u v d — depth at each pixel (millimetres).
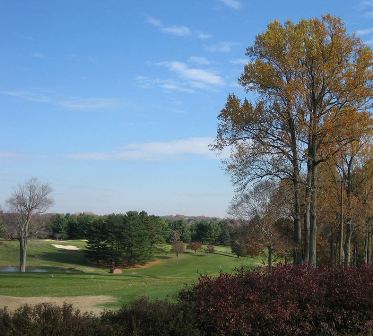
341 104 27172
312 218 28562
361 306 8188
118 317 6891
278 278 8172
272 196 35812
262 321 7125
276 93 27297
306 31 27125
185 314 6855
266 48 27297
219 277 8102
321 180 35125
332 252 46344
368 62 26578
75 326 5984
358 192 39438
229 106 28453
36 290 20516
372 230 47438
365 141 35938
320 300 8070
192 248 94000
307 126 27031
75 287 22266
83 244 95562
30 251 82250
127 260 77438
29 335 5617
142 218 83312
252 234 41344
